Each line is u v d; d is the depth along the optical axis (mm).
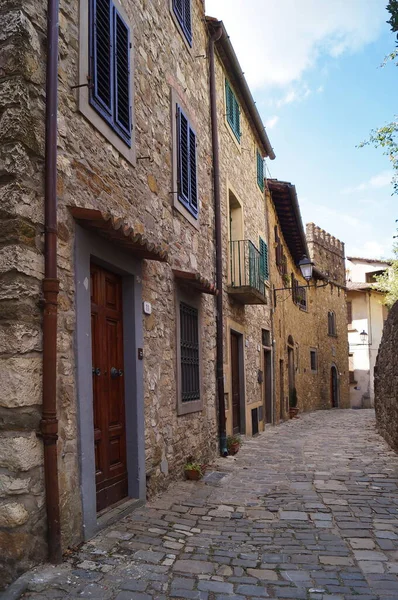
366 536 4336
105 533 4137
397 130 10852
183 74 7617
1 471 3246
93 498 4059
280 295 17125
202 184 8547
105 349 4793
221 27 9258
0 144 3402
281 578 3459
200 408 7469
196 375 7508
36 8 3643
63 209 3918
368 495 5711
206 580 3398
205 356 8102
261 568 3627
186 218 7316
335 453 8773
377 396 11891
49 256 3561
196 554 3861
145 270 5590
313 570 3602
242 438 10703
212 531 4438
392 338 9484
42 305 3502
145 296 5547
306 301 23922
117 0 5133
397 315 9430
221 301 8969
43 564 3379
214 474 6883
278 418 15664
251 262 11281
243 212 11773
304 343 22875
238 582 3379
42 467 3432
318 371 25375
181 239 7113
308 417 18969
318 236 26828
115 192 4922
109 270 4969
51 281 3525
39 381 3459
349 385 33281
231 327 10297
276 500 5516
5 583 3133
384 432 10383
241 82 11211
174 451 6277
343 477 6680
